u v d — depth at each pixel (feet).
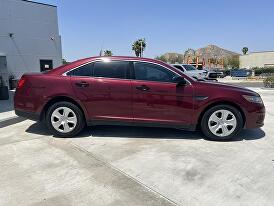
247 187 11.61
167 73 17.61
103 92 17.51
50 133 19.17
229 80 135.44
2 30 58.44
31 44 63.31
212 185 11.75
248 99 17.48
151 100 17.37
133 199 10.61
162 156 14.88
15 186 11.48
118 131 19.62
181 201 10.52
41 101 17.79
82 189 11.30
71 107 17.83
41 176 12.41
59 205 10.16
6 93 36.70
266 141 17.84
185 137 18.42
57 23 67.97
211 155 15.14
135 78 17.61
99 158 14.55
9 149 15.83
